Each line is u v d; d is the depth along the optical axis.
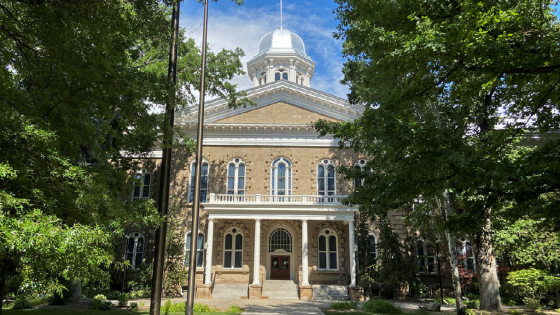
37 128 8.86
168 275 30.25
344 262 33.47
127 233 34.75
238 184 35.81
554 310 23.27
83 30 10.62
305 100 37.38
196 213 11.98
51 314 18.69
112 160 22.67
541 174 10.29
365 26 15.85
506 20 9.53
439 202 22.36
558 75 9.74
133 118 12.00
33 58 9.96
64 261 7.37
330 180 35.94
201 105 12.84
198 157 12.41
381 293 31.80
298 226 34.34
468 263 34.44
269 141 36.47
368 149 18.34
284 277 34.09
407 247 33.72
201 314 19.58
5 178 8.24
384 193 13.92
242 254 33.66
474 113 18.73
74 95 10.25
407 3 11.51
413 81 11.76
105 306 21.77
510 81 10.59
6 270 9.52
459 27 9.37
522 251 27.70
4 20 9.33
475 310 21.64
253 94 37.28
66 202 9.20
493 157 12.15
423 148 11.89
